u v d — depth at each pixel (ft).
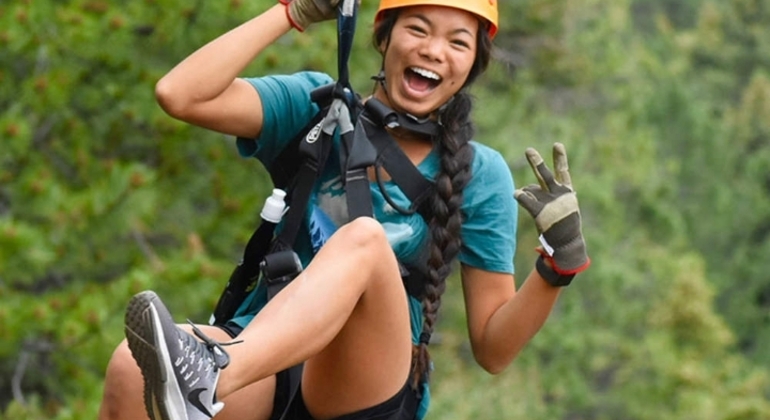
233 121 25.77
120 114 63.16
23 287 62.49
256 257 25.96
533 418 111.24
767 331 224.74
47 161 61.11
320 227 25.52
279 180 26.50
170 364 21.58
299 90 26.40
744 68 272.72
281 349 22.58
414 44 25.93
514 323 27.12
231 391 22.38
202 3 59.88
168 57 62.39
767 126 244.83
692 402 139.54
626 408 145.28
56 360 57.98
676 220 166.30
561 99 131.23
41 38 57.41
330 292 22.90
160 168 65.26
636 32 235.81
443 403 98.12
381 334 24.26
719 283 224.53
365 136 25.52
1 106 60.80
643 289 155.94
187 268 59.00
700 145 221.25
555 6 116.26
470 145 26.78
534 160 25.84
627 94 143.23
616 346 141.28
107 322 54.95
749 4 274.57
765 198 239.91
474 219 27.22
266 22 25.55
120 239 62.49
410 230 25.90
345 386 24.77
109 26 58.08
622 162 134.72
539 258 26.63
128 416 23.30
